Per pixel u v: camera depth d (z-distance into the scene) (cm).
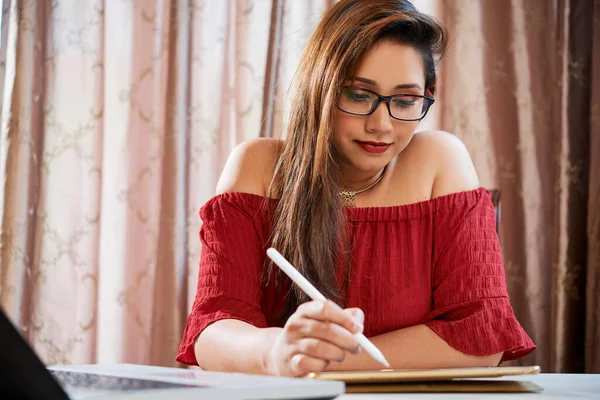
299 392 59
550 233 292
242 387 58
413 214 142
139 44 300
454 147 151
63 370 87
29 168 294
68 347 294
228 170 145
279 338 94
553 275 284
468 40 295
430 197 146
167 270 297
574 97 288
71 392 59
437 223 142
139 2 301
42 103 298
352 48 125
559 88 291
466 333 125
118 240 297
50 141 298
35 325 294
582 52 289
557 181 286
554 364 281
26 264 294
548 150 293
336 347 86
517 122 294
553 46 294
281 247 137
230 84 303
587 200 285
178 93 300
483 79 294
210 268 134
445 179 147
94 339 294
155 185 298
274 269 138
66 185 297
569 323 282
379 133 127
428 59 132
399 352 122
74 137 298
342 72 126
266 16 300
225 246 135
